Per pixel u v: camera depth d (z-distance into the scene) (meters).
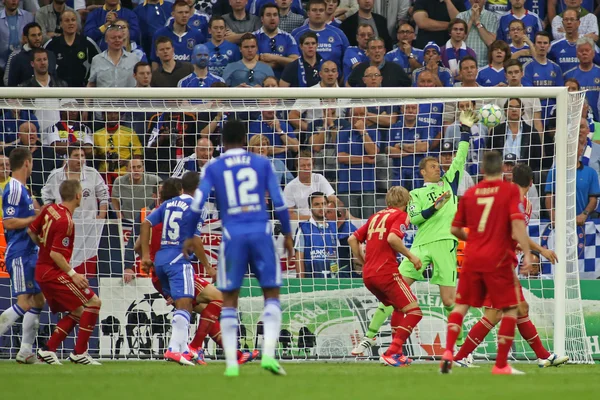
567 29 51.62
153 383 21.78
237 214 22.64
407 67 51.62
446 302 35.22
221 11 52.53
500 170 25.44
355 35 52.53
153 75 49.94
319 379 23.09
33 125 44.12
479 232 25.25
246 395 18.55
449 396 18.66
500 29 52.12
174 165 44.56
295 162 44.88
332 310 38.91
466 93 35.84
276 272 22.75
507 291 25.09
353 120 44.81
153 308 39.19
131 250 40.53
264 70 50.84
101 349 38.97
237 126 23.47
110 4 51.84
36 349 39.50
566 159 35.62
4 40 51.38
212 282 39.47
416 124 45.09
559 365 33.03
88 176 41.47
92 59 50.50
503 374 25.78
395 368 30.86
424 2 51.94
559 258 34.97
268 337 22.64
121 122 44.59
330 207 41.25
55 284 32.66
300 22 52.78
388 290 32.56
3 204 33.50
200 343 33.88
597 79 51.31
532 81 51.22
